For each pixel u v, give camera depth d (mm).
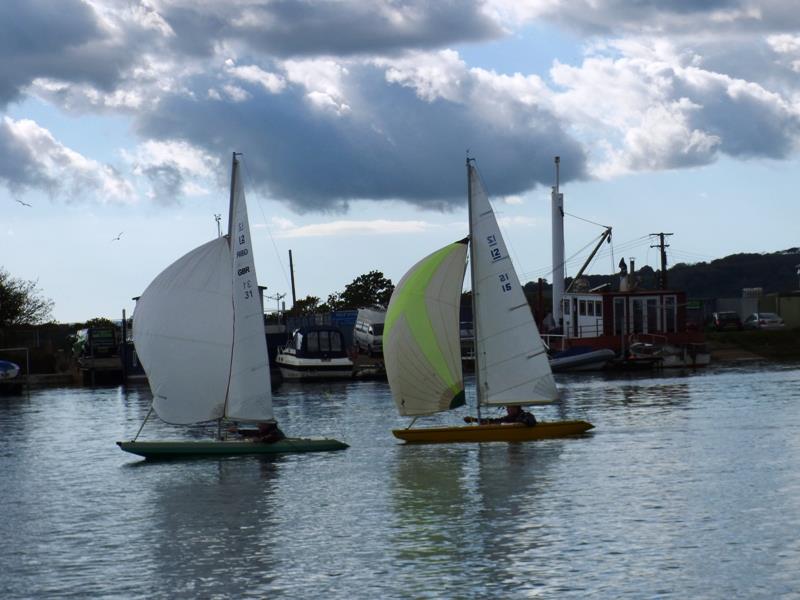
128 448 49250
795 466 43594
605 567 29797
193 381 49312
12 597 28969
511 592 27984
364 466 45969
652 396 71625
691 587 28000
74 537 35219
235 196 50219
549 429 52625
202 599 28312
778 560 30016
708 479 41125
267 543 33469
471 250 53031
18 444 57500
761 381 81938
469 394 78938
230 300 49625
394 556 31500
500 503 37781
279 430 50719
